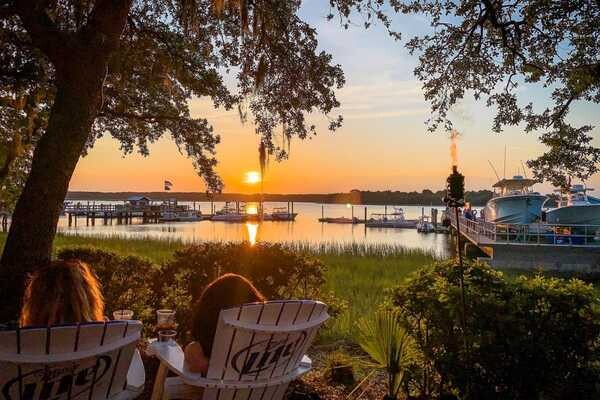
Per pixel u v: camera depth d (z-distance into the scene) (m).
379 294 12.27
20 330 2.29
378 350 4.78
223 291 3.13
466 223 31.42
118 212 78.06
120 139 11.72
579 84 7.86
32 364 2.34
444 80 8.99
